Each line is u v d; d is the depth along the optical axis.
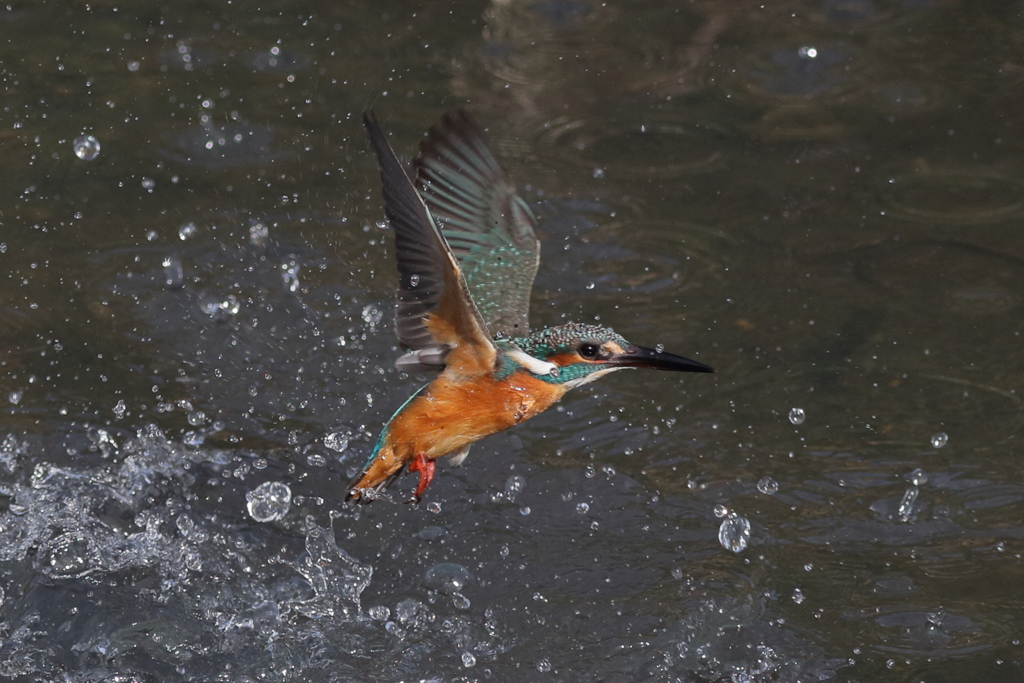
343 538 10.07
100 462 10.62
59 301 12.33
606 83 16.17
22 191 13.73
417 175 8.53
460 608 9.45
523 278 8.74
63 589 9.56
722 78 16.28
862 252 13.27
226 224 13.41
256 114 15.16
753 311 12.45
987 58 16.58
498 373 7.71
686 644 8.98
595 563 9.78
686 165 14.71
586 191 14.20
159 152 14.46
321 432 11.20
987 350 11.87
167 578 9.70
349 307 12.52
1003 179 14.34
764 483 10.46
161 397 11.38
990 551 9.66
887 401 11.31
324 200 13.89
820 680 8.58
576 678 8.78
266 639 9.20
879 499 10.23
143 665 8.92
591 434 11.14
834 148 14.98
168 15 17.23
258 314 12.34
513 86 16.05
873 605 9.20
